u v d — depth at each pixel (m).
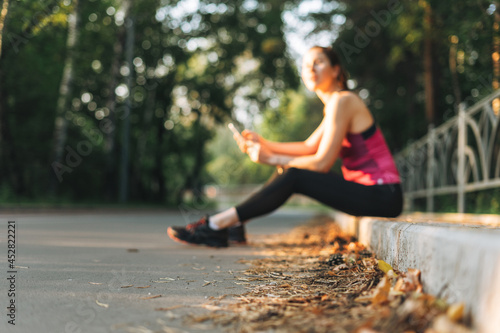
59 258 3.70
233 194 46.56
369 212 4.01
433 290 1.76
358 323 1.63
